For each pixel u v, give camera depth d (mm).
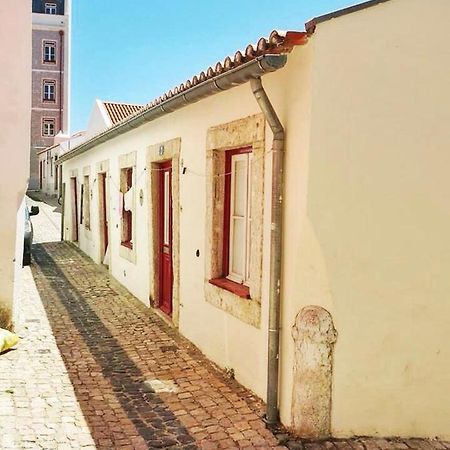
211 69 4922
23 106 6664
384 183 4086
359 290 4133
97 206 13289
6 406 4758
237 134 5289
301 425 4219
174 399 5012
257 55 4125
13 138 6676
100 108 16953
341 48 3969
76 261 13898
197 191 6457
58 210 28203
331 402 4195
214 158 5969
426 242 4164
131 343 6805
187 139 6758
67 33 41750
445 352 4254
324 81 3984
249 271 5480
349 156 4039
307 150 4066
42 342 6789
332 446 4105
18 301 7117
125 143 10297
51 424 4441
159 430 4383
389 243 4129
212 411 4730
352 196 4070
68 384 5367
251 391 5109
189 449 4078
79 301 9273
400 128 4059
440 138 4102
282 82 4438
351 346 4164
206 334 6215
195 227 6547
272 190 4449
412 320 4203
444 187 4145
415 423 4285
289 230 4355
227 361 5648
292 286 4297
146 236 8852
